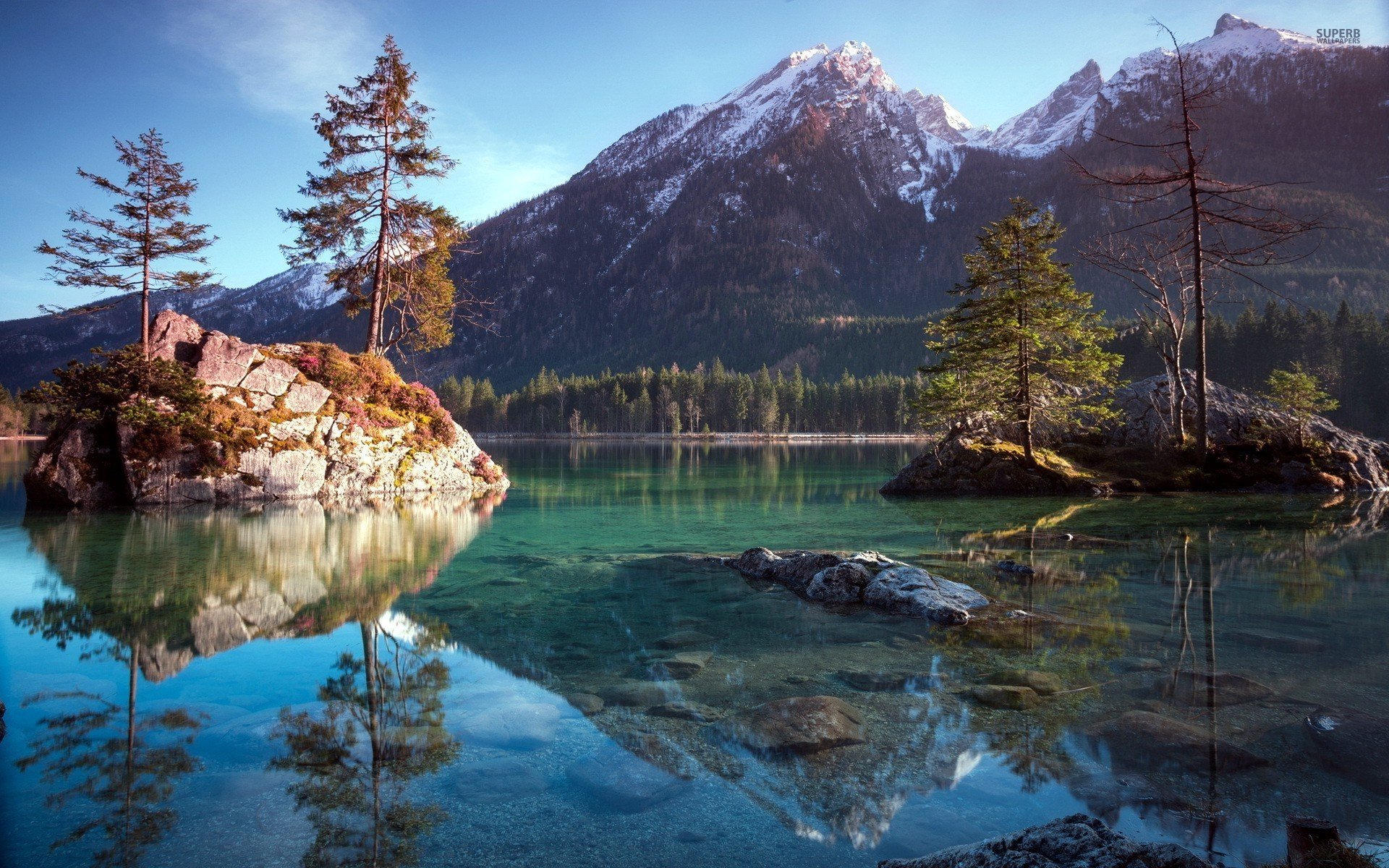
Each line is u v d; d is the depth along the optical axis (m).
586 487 30.92
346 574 11.54
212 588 10.28
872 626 8.21
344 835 3.64
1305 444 27.81
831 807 3.93
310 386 25.91
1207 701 5.48
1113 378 27.62
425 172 30.67
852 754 4.61
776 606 9.32
